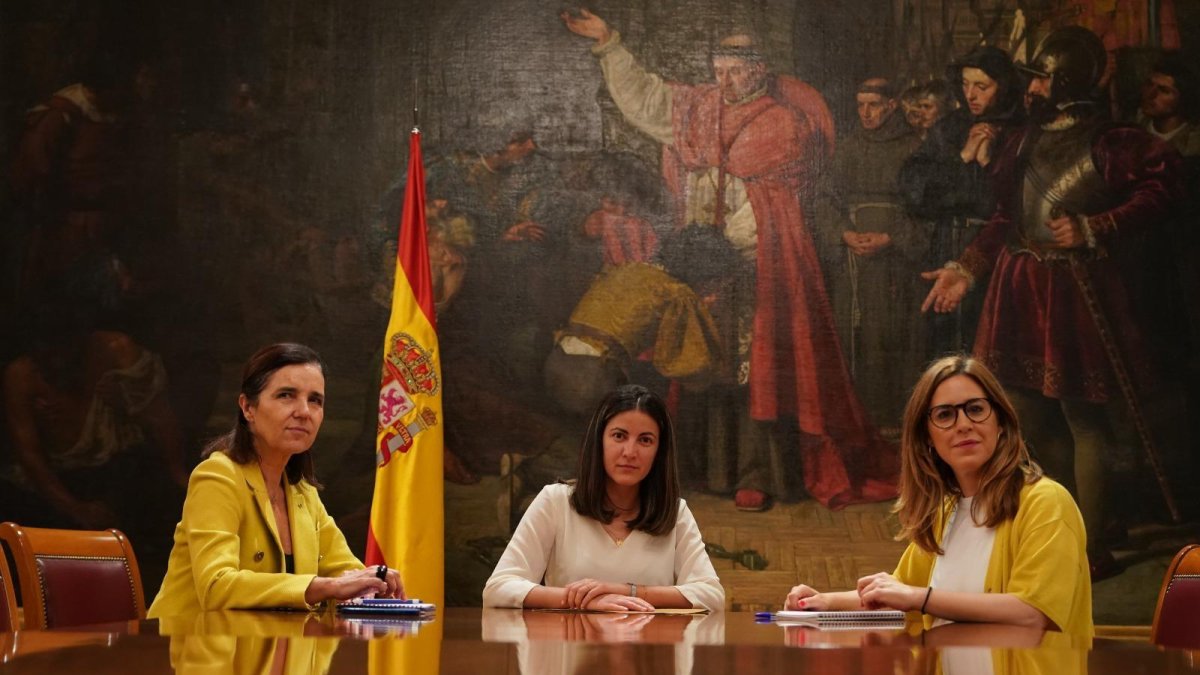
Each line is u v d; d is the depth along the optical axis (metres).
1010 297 7.27
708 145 7.43
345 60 7.44
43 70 7.35
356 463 7.12
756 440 7.18
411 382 6.77
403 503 6.59
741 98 7.46
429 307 6.92
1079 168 7.36
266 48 7.42
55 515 7.01
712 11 7.49
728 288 7.32
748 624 3.13
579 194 7.39
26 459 7.05
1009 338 7.24
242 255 7.27
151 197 7.29
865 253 7.34
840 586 7.02
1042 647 2.31
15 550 3.67
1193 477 7.11
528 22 7.51
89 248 7.23
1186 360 7.21
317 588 3.47
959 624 3.18
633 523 4.60
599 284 7.33
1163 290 7.26
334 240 7.32
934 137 7.41
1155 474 7.11
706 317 7.30
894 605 3.39
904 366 7.26
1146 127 7.38
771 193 7.39
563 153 7.43
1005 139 7.39
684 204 7.39
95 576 3.90
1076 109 7.39
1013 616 3.31
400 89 7.44
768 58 7.49
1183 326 7.24
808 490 7.13
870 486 7.13
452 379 7.22
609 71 7.48
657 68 7.48
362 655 2.02
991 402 3.68
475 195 7.39
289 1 7.46
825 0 7.49
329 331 7.24
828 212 7.37
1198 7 7.46
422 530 6.57
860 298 7.30
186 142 7.34
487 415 7.20
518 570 4.42
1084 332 7.23
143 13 7.41
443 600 6.77
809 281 7.32
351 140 7.39
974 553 3.67
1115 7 7.46
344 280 7.29
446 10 7.50
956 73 7.44
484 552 7.07
